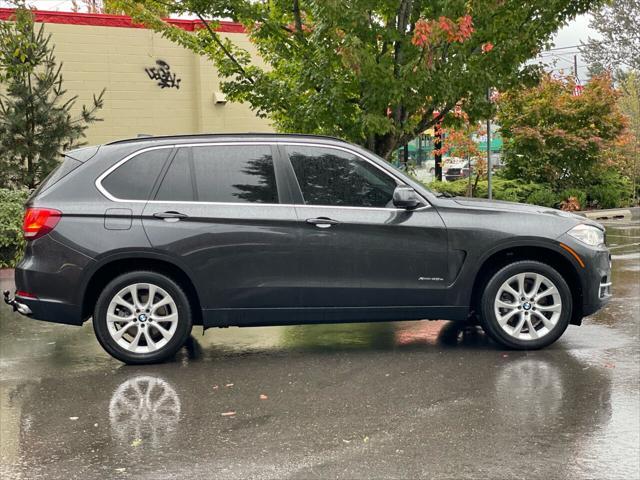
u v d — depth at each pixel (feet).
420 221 23.75
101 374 22.31
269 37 43.52
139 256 22.93
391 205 23.95
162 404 19.27
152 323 23.22
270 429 17.24
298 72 41.93
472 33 39.78
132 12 43.73
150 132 67.31
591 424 17.22
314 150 24.08
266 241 23.29
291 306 23.58
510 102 75.66
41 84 51.72
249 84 44.11
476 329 27.63
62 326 29.66
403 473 14.64
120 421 17.99
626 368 21.91
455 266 23.85
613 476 14.40
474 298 24.67
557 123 80.07
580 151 79.15
